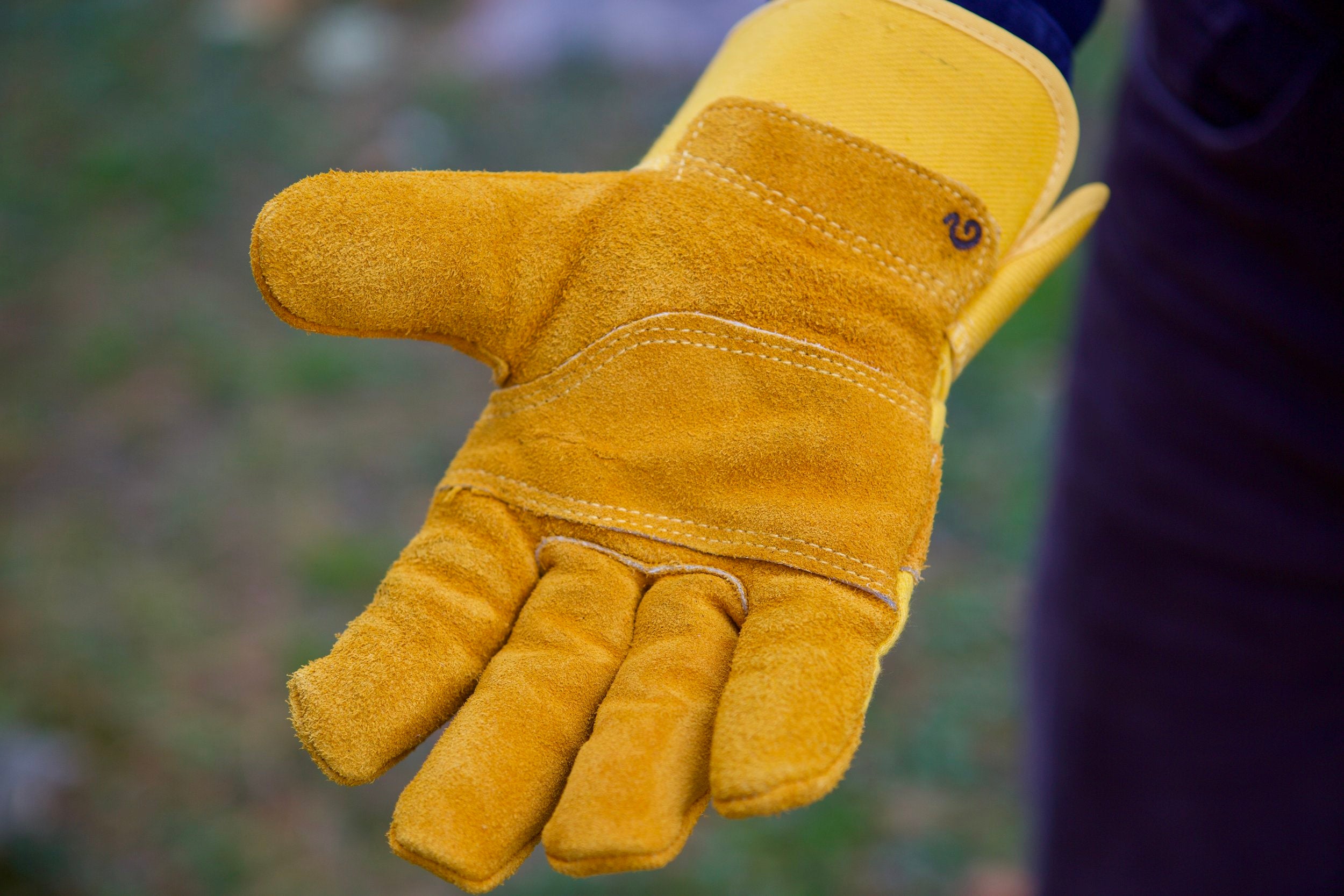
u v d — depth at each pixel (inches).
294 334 86.4
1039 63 28.6
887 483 27.3
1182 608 34.9
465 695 27.1
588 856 25.5
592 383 27.7
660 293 27.7
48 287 90.5
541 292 27.8
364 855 55.0
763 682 25.9
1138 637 35.7
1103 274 35.9
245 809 56.4
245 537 70.4
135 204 99.2
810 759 25.4
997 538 69.6
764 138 28.2
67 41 121.4
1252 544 33.8
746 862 54.2
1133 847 36.3
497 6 121.6
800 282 27.7
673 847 25.7
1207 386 33.7
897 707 61.3
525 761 26.3
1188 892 35.5
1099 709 36.5
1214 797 35.1
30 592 66.2
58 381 82.0
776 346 27.6
